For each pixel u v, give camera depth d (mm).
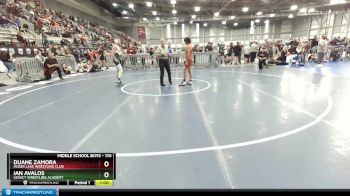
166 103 5930
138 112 5199
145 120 4617
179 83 9133
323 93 6457
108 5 32812
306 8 27984
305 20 37094
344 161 2809
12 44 12602
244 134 3734
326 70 11695
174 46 42312
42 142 3611
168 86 8484
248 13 38000
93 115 5039
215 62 15914
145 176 2617
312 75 10102
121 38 34938
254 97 6293
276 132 3771
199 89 7711
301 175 2543
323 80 8672
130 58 15812
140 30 42531
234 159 2941
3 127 4371
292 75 10336
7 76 10578
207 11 36031
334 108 5000
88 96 7051
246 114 4805
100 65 16906
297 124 4105
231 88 7695
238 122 4328
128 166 2842
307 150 3115
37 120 4762
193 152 3164
